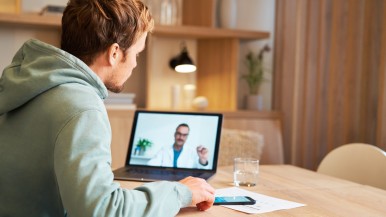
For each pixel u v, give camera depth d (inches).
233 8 131.3
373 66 106.2
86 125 36.9
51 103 38.7
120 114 116.2
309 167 126.5
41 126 38.8
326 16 120.6
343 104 113.9
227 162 117.0
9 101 40.6
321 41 120.2
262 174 70.5
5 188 40.5
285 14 134.7
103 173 36.0
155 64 133.3
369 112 106.7
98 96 40.7
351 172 77.2
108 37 43.0
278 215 46.4
